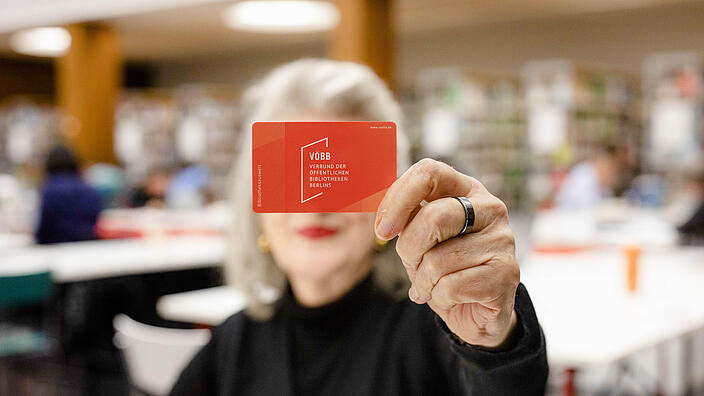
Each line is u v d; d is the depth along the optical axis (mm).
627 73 9859
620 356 1954
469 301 711
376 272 1277
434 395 1193
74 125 9789
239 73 14602
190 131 11469
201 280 5047
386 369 1222
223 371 1384
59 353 4609
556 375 2951
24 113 12805
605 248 4168
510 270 705
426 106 9367
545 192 9000
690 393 3656
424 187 706
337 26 6680
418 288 731
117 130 12328
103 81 9891
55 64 15250
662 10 9859
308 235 1227
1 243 5227
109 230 5543
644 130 9875
